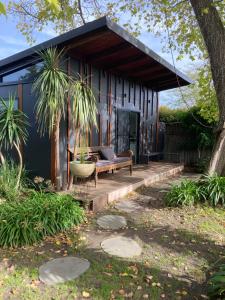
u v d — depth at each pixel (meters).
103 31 4.68
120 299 2.41
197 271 2.91
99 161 5.92
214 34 5.18
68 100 5.34
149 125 9.92
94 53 5.89
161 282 2.68
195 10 5.32
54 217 3.69
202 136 9.67
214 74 5.32
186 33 7.65
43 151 5.33
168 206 4.84
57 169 5.09
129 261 3.03
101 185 5.59
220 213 4.51
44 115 4.79
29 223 3.46
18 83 5.64
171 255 3.22
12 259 3.04
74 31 4.76
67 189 5.15
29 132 5.54
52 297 2.41
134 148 8.98
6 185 4.57
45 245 3.36
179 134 10.82
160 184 6.80
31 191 4.71
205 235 3.76
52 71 4.64
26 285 2.57
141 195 5.65
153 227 3.97
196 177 8.04
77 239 3.52
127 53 6.13
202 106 7.70
